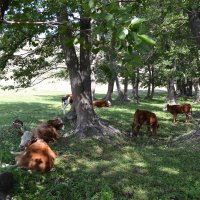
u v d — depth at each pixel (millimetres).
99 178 8469
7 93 41531
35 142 8828
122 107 26000
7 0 2660
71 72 13328
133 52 2025
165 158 10438
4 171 7910
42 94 41750
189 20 10570
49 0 6227
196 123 17203
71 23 2578
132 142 12875
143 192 7543
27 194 7285
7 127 15086
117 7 1972
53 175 8461
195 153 11047
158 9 10789
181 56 21031
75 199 7230
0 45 12617
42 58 15539
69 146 11586
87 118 13078
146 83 35438
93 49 2584
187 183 8086
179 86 41344
